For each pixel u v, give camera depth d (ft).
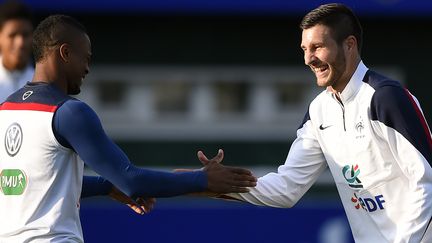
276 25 133.18
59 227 49.37
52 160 49.37
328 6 53.98
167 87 133.08
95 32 130.00
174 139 133.59
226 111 134.21
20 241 49.34
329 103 55.77
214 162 52.85
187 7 126.00
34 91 50.47
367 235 55.47
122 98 132.57
